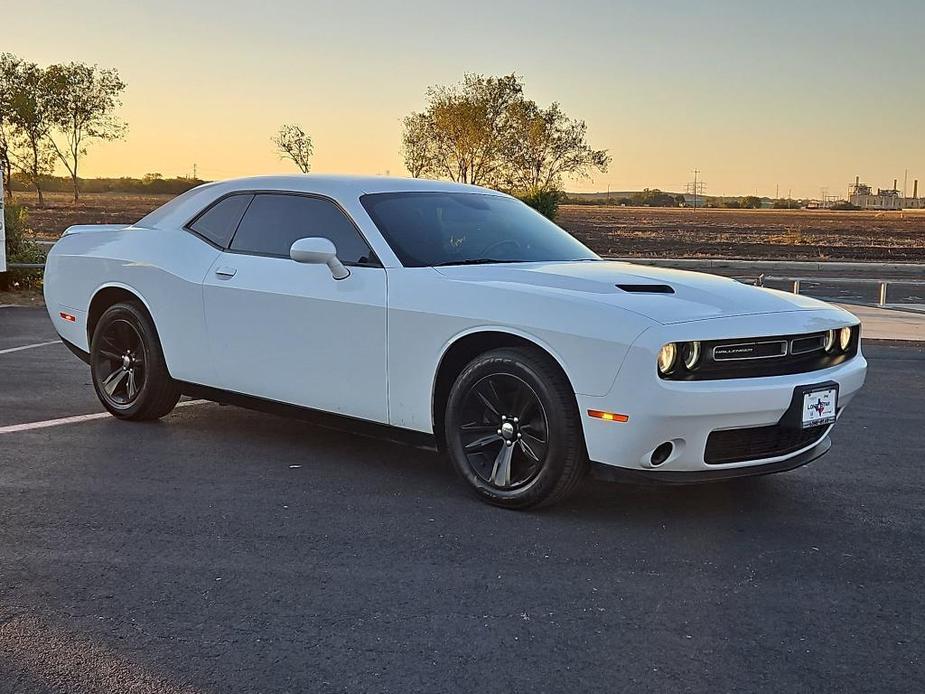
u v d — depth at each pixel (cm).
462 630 301
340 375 465
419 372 436
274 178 527
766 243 4469
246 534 388
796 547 386
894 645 297
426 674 272
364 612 313
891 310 1432
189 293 526
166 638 292
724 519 420
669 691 265
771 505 444
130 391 575
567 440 397
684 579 348
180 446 530
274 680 267
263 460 504
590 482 473
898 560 374
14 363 802
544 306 398
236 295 503
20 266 1413
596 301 392
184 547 372
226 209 537
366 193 489
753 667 280
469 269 447
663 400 369
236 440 546
